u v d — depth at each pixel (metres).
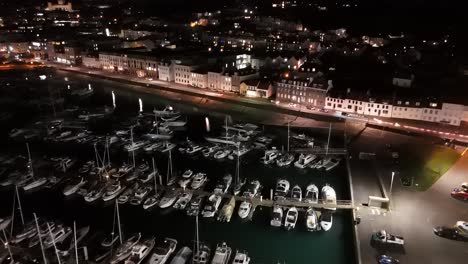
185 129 133.62
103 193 89.19
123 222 80.19
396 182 90.06
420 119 128.75
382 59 197.12
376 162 101.12
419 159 102.44
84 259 68.19
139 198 86.56
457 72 171.75
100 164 105.31
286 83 151.62
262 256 69.81
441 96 132.38
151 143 118.75
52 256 68.75
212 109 154.25
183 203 84.56
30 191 92.75
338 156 106.88
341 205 80.81
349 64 188.62
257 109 150.75
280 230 76.81
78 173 99.56
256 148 114.94
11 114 150.75
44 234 73.75
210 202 84.19
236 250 71.00
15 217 82.44
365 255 66.12
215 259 66.69
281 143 117.75
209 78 180.00
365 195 84.62
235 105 157.12
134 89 190.75
